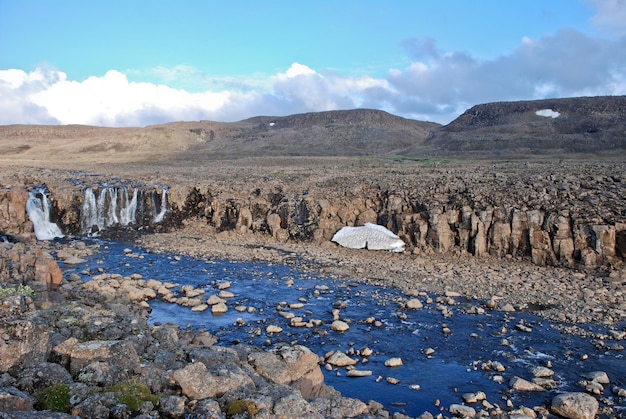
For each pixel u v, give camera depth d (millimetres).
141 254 46938
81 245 49625
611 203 40312
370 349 25188
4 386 12750
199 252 47250
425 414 18656
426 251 44406
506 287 34625
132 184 63062
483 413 18906
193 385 14508
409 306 31188
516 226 41062
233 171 78000
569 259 38500
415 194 49344
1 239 47625
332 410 16188
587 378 21797
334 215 51281
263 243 50688
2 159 118188
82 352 14656
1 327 14086
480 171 59875
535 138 119000
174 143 174000
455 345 25656
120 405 12719
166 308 31609
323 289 35344
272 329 27484
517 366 23188
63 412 12344
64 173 73312
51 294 25891
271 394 14875
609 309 29906
